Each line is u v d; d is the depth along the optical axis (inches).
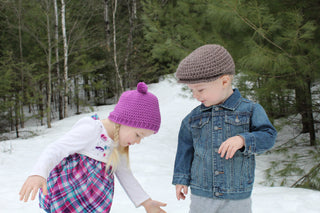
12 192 150.3
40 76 550.3
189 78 62.9
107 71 722.8
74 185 67.2
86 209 67.2
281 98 209.6
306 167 205.5
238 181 65.2
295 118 229.9
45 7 538.6
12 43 624.4
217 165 66.0
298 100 213.9
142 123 68.3
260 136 61.3
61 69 658.8
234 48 213.9
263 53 174.2
